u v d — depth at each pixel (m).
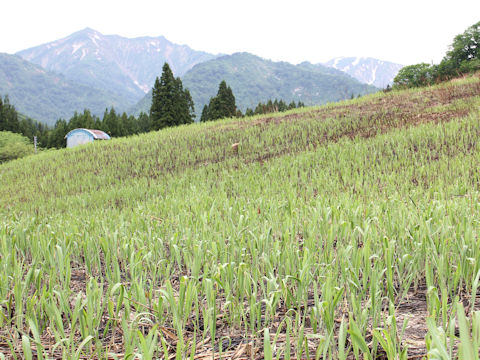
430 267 2.93
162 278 4.04
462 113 15.47
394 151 12.43
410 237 3.55
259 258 3.57
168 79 48.94
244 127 21.92
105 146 23.89
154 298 3.40
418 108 18.16
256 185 9.83
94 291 2.50
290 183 9.27
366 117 18.47
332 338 2.07
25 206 12.70
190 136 21.77
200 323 2.89
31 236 4.53
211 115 56.44
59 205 12.25
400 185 8.12
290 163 12.69
